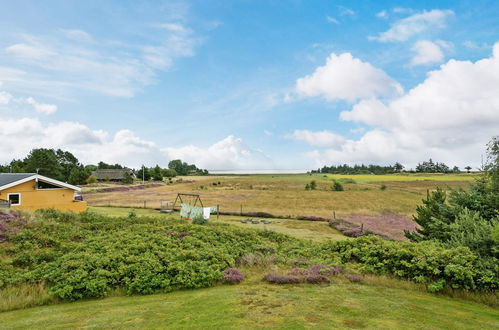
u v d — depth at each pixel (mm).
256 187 80812
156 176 107625
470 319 6758
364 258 11742
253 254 13242
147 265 10086
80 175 79750
